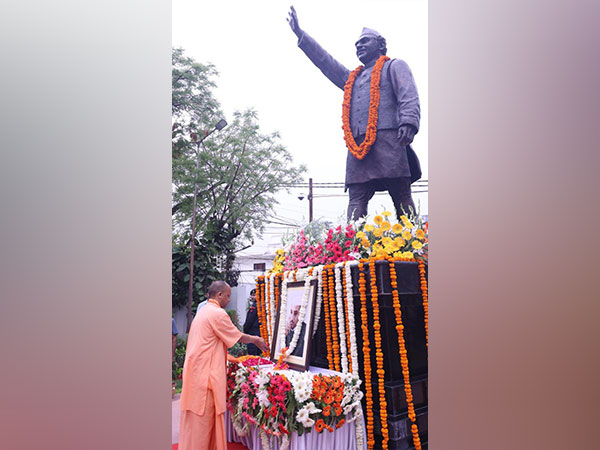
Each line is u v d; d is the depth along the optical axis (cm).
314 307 326
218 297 314
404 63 422
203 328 299
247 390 309
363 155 424
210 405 294
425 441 295
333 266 316
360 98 440
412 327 304
